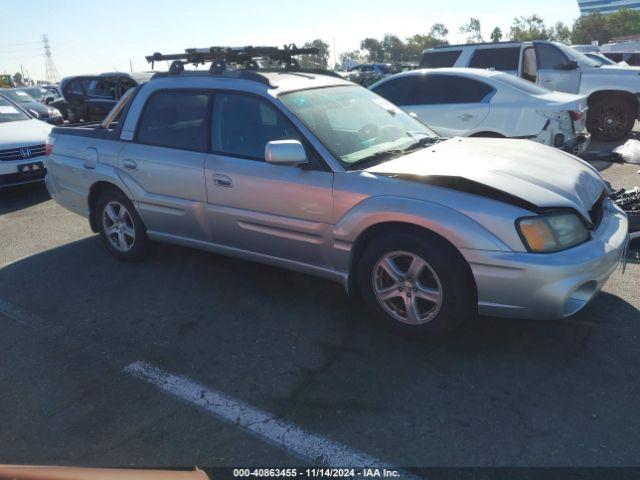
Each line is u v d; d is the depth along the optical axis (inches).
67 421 116.0
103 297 177.0
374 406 116.1
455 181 130.1
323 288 175.6
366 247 145.6
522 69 389.7
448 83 300.8
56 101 594.2
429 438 106.0
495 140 176.1
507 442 104.0
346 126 162.9
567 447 102.0
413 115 198.4
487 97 289.3
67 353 143.6
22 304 175.2
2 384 130.6
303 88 167.9
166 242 193.0
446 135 298.5
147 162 183.9
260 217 159.6
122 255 205.6
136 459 103.8
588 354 131.7
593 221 137.2
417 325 137.3
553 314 124.0
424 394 119.3
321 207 146.3
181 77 182.2
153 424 113.7
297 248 156.0
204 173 169.0
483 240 123.0
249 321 156.3
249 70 178.2
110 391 125.9
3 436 112.0
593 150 380.2
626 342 136.3
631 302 156.7
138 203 190.9
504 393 118.5
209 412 116.9
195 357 138.9
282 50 204.5
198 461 102.7
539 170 141.5
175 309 166.1
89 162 201.6
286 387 124.5
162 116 184.2
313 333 147.9
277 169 153.9
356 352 137.3
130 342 147.9
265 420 113.4
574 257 122.3
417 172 135.9
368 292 144.0
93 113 555.5
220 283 183.3
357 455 102.5
